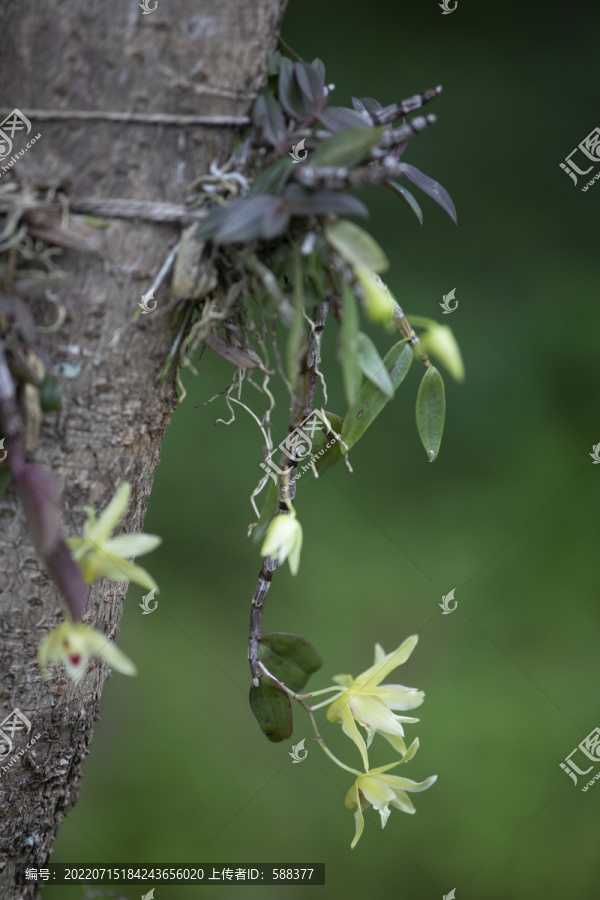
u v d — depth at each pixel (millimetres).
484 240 3117
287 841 2051
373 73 3238
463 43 3328
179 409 2682
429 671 2445
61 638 1355
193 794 2115
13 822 1420
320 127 1393
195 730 2227
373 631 2498
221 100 1372
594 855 2143
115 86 1364
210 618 2484
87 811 2049
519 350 2969
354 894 2012
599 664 2492
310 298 1390
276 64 1404
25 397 1366
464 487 2777
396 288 2994
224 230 1360
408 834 2100
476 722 2328
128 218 1369
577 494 2764
